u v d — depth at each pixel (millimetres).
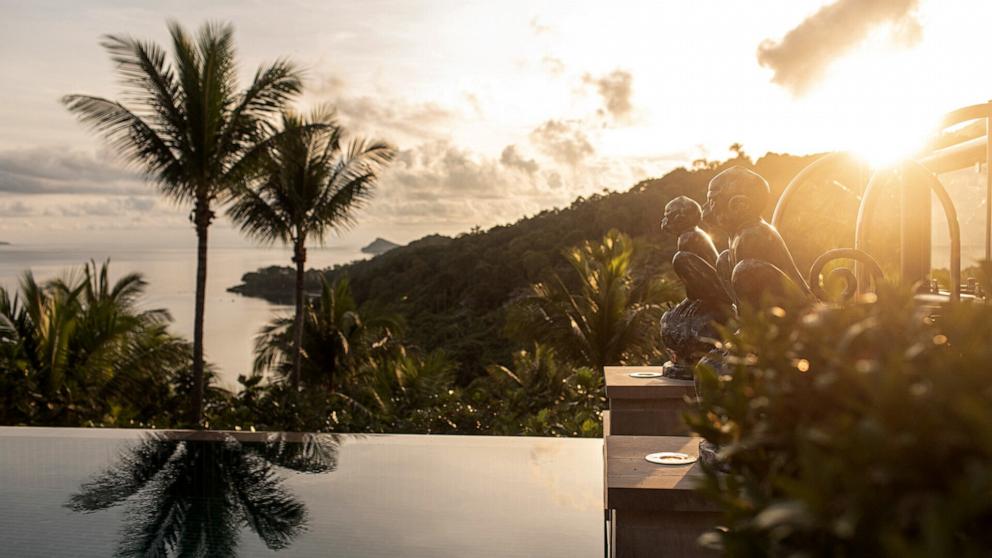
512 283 42406
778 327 1091
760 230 2344
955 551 688
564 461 4852
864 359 947
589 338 17109
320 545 3412
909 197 3137
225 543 3445
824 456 804
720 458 1034
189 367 14703
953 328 966
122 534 3572
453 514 3818
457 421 8297
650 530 2096
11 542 3457
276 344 19406
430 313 43531
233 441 5348
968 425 711
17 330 12438
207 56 12500
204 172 12695
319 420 8891
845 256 2178
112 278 15703
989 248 2906
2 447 5195
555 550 3318
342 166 15984
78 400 12555
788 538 884
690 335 3756
